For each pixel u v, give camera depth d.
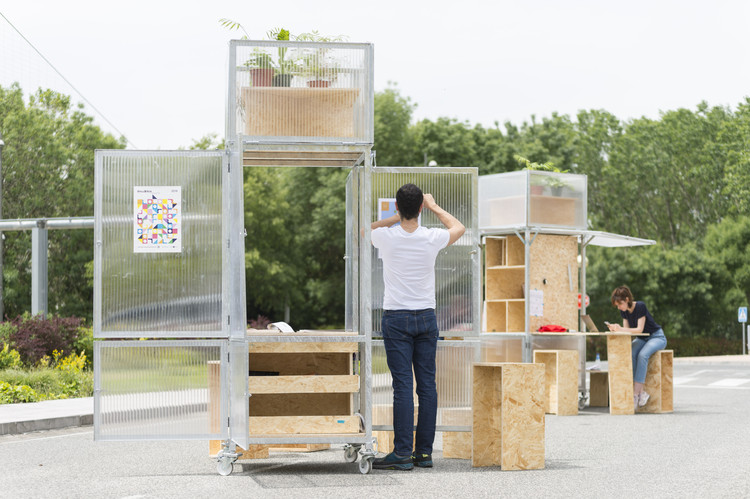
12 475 8.43
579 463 8.94
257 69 8.70
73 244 48.28
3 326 22.47
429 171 9.40
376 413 9.04
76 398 17.44
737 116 67.12
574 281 16.66
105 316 8.54
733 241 49.56
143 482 7.89
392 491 7.23
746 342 46.59
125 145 53.47
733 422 13.31
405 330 8.43
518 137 59.09
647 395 14.98
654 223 69.44
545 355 15.54
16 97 50.22
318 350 8.53
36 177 48.97
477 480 7.82
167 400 8.55
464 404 9.09
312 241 56.16
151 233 8.63
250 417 8.55
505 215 16.33
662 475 8.10
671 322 46.84
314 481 7.82
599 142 72.25
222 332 8.61
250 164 9.80
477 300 9.33
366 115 8.78
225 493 7.20
